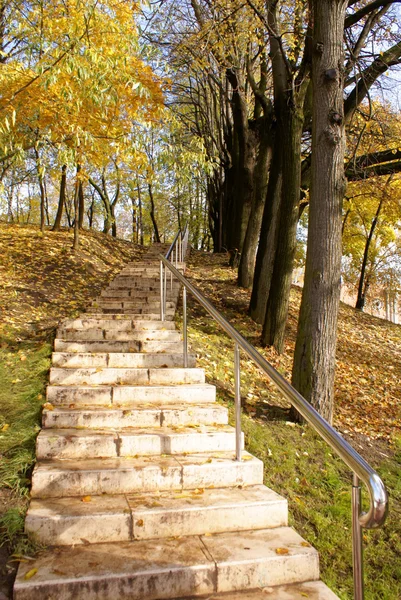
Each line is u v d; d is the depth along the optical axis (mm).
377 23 9375
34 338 6352
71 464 3564
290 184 8844
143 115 8047
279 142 9977
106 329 6230
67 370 4875
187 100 18734
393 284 24328
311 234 6234
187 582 2727
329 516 4211
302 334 6230
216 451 4039
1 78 6703
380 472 5352
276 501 3383
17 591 2477
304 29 9414
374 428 6539
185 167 8742
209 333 8680
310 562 2969
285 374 7922
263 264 10250
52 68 5961
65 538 2955
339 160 6125
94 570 2666
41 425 4094
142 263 14234
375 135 10703
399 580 3766
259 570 2861
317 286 6145
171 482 3555
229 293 11906
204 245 35000
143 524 3082
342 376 8719
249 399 6250
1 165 9875
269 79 14438
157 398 4684
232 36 9812
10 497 3230
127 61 6703
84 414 4145
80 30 6582
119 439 3811
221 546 3021
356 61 8055
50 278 10656
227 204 19594
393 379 9219
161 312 7371
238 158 16391
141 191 28047
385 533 4266
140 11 7938
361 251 22234
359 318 14039
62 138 7055
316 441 5535
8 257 11742
